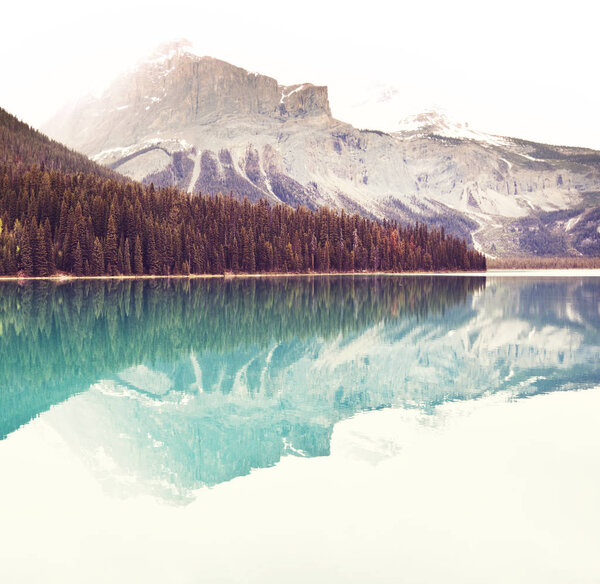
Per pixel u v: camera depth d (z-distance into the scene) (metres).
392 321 46.88
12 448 14.68
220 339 36.12
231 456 14.09
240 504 11.24
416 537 9.89
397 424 17.00
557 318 50.44
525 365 27.77
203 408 19.00
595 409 18.78
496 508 10.99
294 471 12.98
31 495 11.69
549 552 9.40
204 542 9.77
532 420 17.41
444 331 40.94
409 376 24.84
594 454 14.05
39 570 8.93
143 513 10.86
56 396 20.58
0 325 41.72
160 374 24.92
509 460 13.66
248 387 22.42
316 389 22.05
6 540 9.88
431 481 12.30
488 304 64.88
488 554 9.32
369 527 10.26
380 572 8.84
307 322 45.78
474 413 18.27
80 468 13.22
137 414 18.16
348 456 14.02
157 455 14.11
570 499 11.37
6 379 23.59
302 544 9.66
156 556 9.34
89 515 10.79
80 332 38.84
